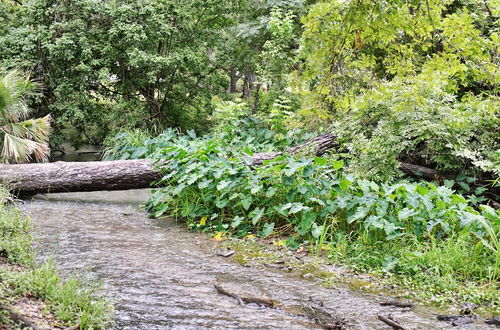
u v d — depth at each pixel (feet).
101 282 11.33
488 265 13.32
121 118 41.01
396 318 10.76
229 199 18.44
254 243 16.70
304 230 15.96
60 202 24.12
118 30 38.06
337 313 10.97
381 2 11.63
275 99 34.99
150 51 40.42
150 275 13.16
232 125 35.01
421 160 23.30
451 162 20.79
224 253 15.48
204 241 17.12
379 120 20.29
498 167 17.39
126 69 41.98
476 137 19.43
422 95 17.84
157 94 47.47
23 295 9.66
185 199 20.57
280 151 27.32
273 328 10.02
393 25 12.01
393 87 17.47
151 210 22.29
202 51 45.96
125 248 15.85
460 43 13.06
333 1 11.68
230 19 48.93
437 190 15.26
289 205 16.42
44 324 8.53
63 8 38.04
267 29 40.27
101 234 17.65
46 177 24.00
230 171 18.81
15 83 26.68
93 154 45.50
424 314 11.06
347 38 12.55
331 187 16.53
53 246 15.58
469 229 14.30
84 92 38.99
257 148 32.14
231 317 10.52
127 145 34.55
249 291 12.20
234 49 46.83
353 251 15.12
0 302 8.76
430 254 13.69
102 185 24.54
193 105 47.80
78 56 38.96
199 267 14.11
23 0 40.75
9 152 25.29
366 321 10.56
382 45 13.42
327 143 26.16
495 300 11.75
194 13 45.85
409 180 21.84
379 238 15.47
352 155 20.77
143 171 24.75
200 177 19.71
